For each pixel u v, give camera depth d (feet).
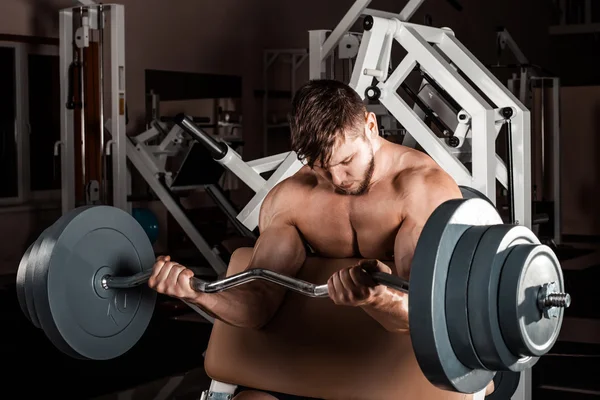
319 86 4.77
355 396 5.08
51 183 18.51
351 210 5.26
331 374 5.17
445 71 9.05
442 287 3.99
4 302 15.46
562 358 12.18
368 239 5.27
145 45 19.67
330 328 5.25
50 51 18.24
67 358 12.23
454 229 4.05
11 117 17.83
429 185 5.02
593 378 11.15
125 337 5.86
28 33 17.30
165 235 19.92
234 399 5.57
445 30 10.17
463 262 4.03
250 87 22.62
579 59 32.86
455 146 9.58
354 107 4.77
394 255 5.14
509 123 9.52
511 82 19.86
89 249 5.57
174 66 20.42
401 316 4.57
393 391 4.96
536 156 22.61
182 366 11.79
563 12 33.22
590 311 14.69
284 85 23.58
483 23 29.48
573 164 23.65
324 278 5.42
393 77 9.22
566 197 23.81
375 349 5.07
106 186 15.23
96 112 15.38
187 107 20.79
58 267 5.38
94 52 15.39
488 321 3.96
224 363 5.60
